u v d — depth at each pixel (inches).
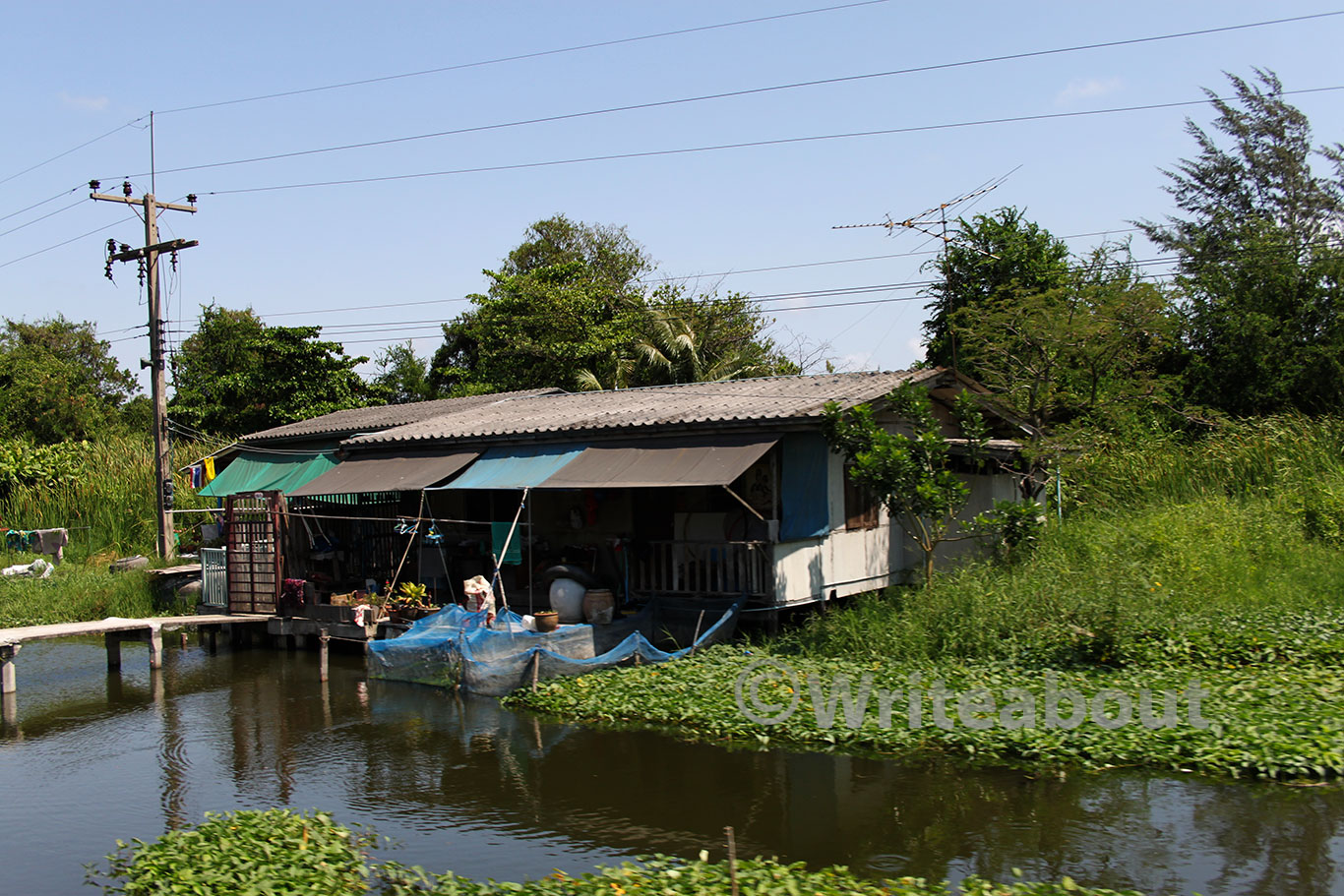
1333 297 1040.2
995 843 346.6
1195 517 728.3
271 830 360.5
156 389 1036.5
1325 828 340.8
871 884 308.5
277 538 764.0
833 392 670.5
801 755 443.2
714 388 810.2
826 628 591.2
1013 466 822.5
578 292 1437.0
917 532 647.1
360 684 639.8
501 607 701.9
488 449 727.7
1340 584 616.7
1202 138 1375.5
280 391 1475.1
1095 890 290.7
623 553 667.4
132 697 635.5
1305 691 451.8
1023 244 1121.4
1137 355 938.7
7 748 525.7
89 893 334.3
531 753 467.5
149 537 1168.2
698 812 388.2
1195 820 352.5
